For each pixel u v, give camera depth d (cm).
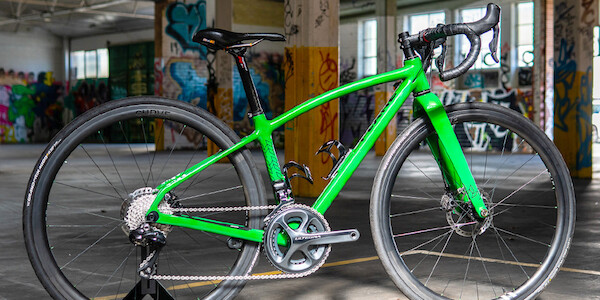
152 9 2827
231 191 750
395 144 259
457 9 2173
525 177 1120
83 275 382
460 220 269
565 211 272
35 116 3428
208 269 399
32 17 2961
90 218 651
